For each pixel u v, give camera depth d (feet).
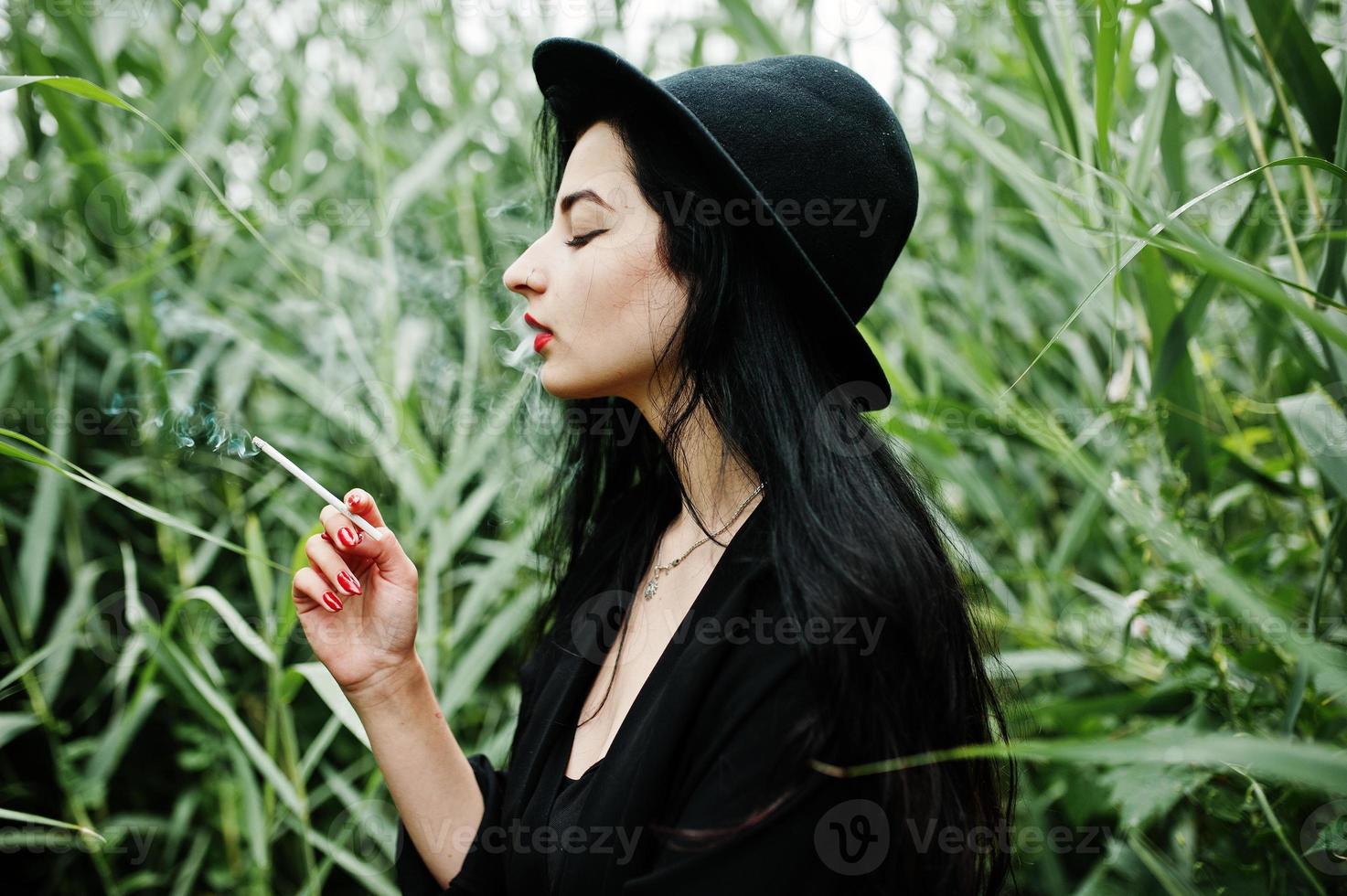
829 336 2.59
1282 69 2.91
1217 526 4.05
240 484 5.40
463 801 2.98
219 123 5.09
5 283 4.91
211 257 5.41
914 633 2.30
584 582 3.29
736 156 2.53
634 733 2.47
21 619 4.41
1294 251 3.12
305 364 5.50
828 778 2.23
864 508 2.40
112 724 4.60
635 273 2.50
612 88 2.56
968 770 2.55
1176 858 3.80
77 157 4.57
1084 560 5.35
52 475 4.54
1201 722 3.47
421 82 6.46
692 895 2.18
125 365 5.14
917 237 6.07
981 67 5.73
